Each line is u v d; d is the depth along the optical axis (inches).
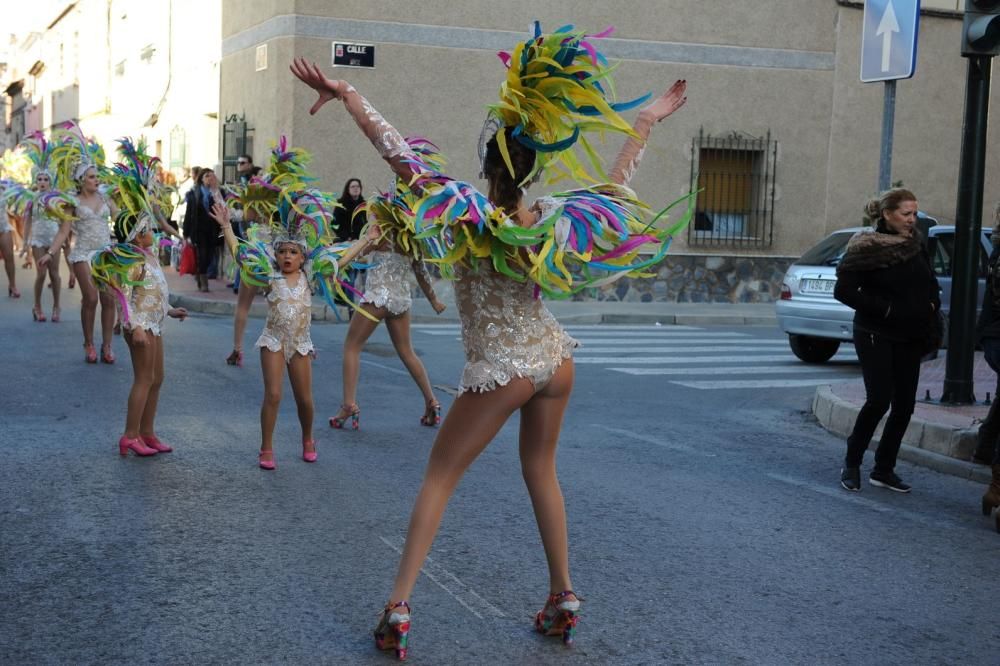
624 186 158.7
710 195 818.8
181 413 329.4
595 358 509.7
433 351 506.9
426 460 281.7
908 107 850.8
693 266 813.2
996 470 248.1
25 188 593.9
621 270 152.6
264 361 264.2
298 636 162.1
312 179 286.8
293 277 268.7
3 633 159.9
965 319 353.1
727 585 194.1
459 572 194.2
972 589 198.7
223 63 860.6
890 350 264.8
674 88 169.6
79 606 171.2
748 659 161.2
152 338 269.6
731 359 525.0
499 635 166.1
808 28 820.6
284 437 303.3
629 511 240.4
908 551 220.7
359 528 218.8
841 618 180.4
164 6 1064.2
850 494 266.4
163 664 150.9
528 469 163.0
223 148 846.5
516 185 151.4
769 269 827.4
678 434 333.4
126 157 271.9
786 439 333.7
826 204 836.0
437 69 752.3
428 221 145.6
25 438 284.5
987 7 338.3
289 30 727.7
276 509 230.2
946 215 864.9
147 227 267.3
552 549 163.2
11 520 213.9
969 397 355.9
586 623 172.9
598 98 148.7
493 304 153.0
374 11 738.2
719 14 802.8
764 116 818.2
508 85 149.3
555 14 771.4
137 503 229.6
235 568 191.5
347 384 317.4
